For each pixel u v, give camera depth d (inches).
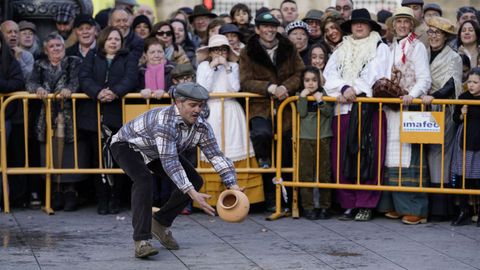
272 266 372.5
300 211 495.2
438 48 480.1
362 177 471.2
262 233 440.8
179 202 392.5
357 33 481.1
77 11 559.2
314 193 480.4
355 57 478.0
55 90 493.4
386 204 479.2
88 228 450.3
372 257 390.3
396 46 478.0
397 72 472.1
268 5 888.9
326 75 482.3
